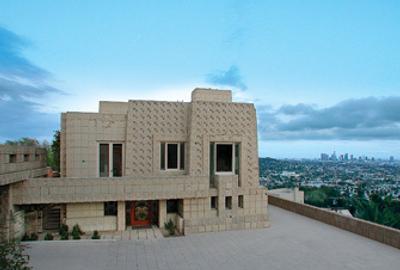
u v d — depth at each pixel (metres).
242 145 14.36
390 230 10.60
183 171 14.28
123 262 9.04
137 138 13.71
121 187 12.06
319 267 8.69
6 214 10.82
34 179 11.32
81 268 8.52
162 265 8.83
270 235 12.02
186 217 12.80
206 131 13.97
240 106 14.52
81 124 13.41
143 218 13.66
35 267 8.54
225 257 9.52
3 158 9.51
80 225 12.33
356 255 9.66
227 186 13.20
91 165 13.45
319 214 14.55
